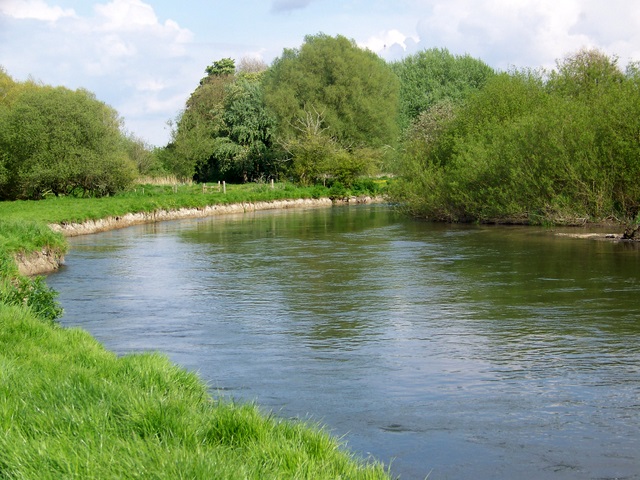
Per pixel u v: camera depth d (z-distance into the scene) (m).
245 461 5.18
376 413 8.23
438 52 90.81
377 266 21.48
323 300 15.98
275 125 73.06
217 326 13.38
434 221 40.22
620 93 32.53
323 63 70.19
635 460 6.82
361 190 68.00
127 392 6.58
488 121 41.75
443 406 8.48
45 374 7.19
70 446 4.96
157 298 16.55
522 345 11.51
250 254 25.17
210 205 49.53
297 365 10.46
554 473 6.52
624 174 30.91
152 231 35.72
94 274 20.61
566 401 8.63
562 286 17.12
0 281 13.41
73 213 34.78
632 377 9.63
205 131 74.12
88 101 51.88
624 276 18.41
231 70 111.69
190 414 6.14
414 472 6.54
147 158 70.88
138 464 4.67
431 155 45.47
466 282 18.11
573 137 33.06
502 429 7.67
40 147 49.28
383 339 12.11
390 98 72.25
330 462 5.49
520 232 31.59
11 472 4.55
